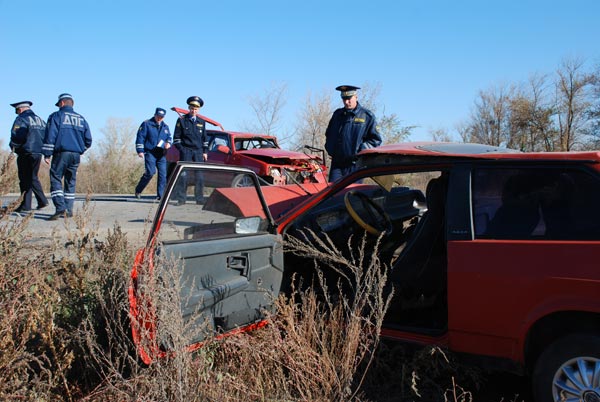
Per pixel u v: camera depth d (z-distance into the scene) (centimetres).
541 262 292
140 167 1719
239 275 349
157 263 296
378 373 364
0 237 364
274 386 327
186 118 995
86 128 790
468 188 332
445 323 347
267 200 447
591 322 283
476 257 313
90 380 339
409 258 375
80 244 430
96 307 361
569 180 305
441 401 337
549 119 1962
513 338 300
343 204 456
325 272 423
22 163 870
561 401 284
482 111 2158
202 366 301
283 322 359
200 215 338
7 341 296
